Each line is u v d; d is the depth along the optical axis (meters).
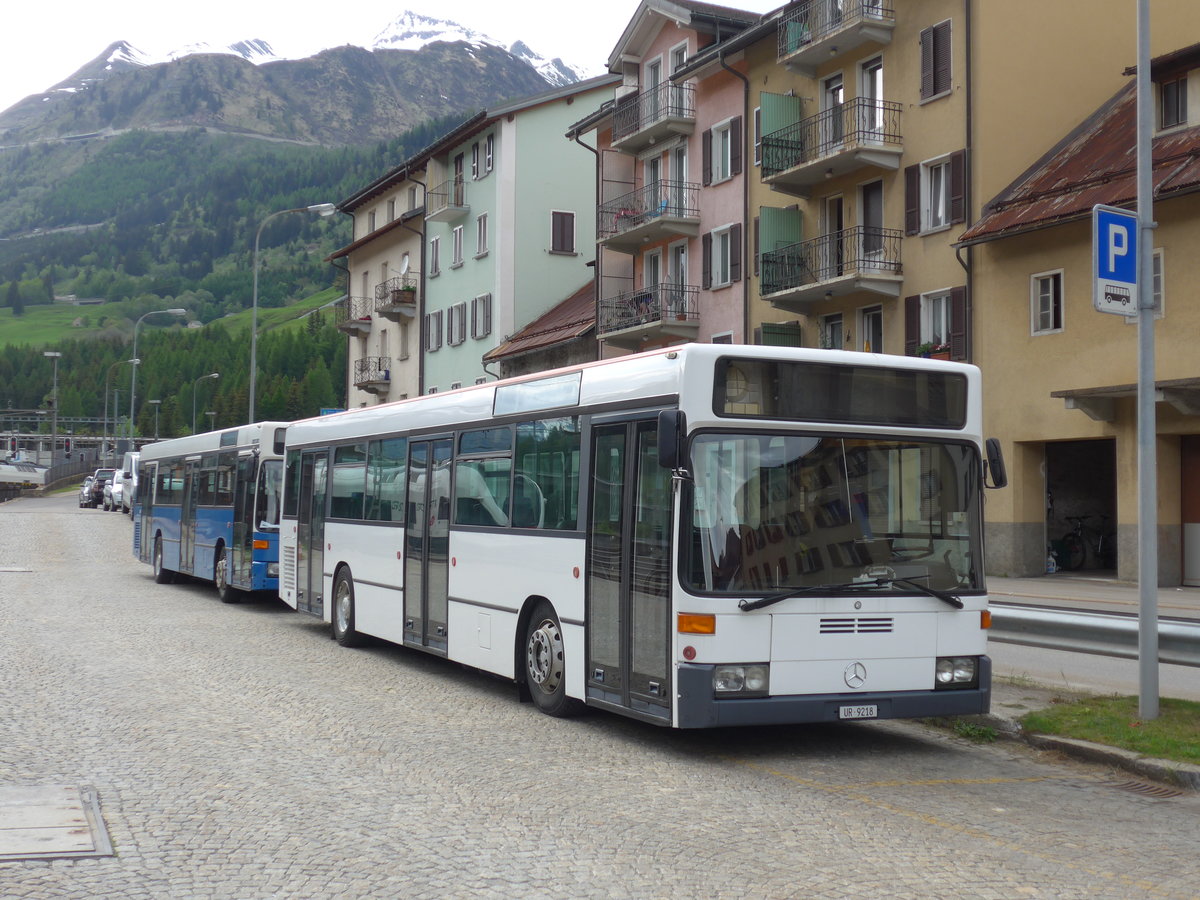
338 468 17.03
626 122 42.31
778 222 35.28
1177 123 27.16
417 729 10.25
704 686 8.81
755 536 9.09
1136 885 6.05
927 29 30.50
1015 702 10.72
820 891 5.86
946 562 9.60
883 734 10.34
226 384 197.00
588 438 10.52
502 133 52.44
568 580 10.70
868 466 9.45
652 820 7.27
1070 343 26.81
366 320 66.38
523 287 52.69
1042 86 29.69
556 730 10.34
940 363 9.75
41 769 8.48
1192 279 24.31
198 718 10.54
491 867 6.23
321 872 6.12
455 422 13.38
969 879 6.09
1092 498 30.14
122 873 6.08
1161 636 11.30
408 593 14.35
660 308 39.66
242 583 21.41
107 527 53.97
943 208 30.22
